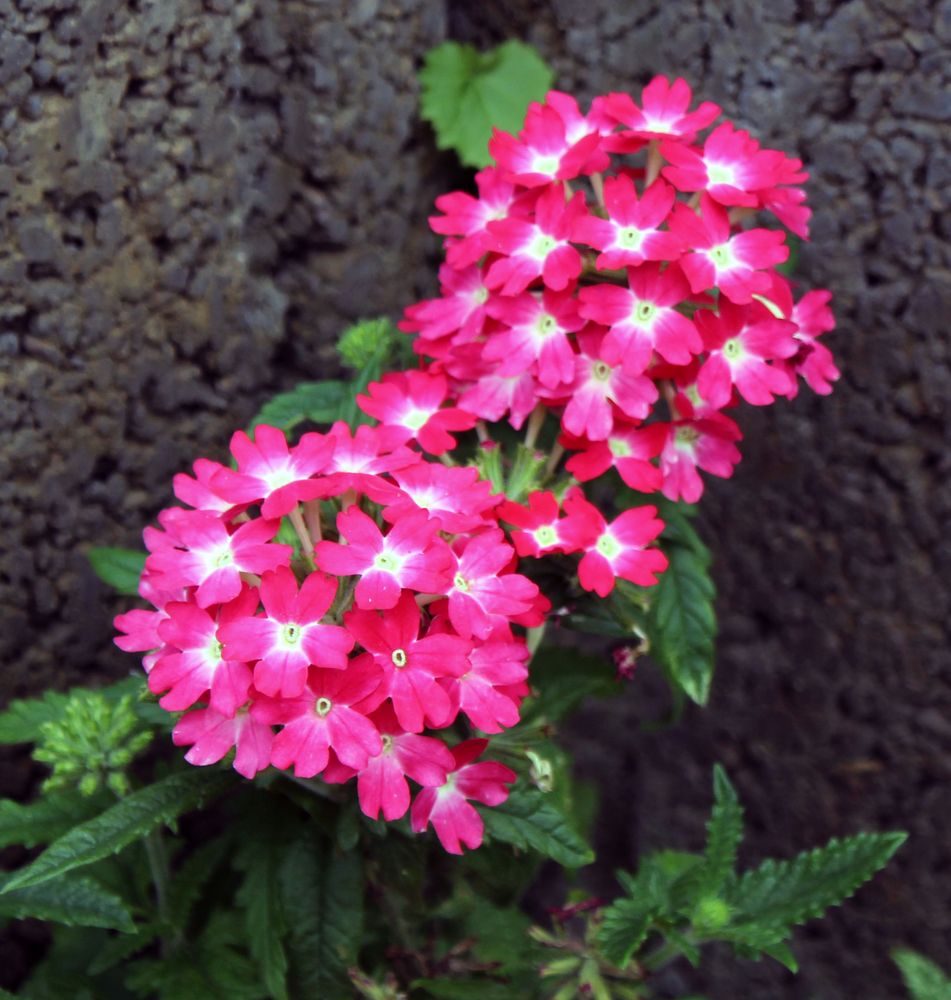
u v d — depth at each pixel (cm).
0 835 20
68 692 25
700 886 19
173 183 23
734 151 20
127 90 22
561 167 20
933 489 26
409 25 26
